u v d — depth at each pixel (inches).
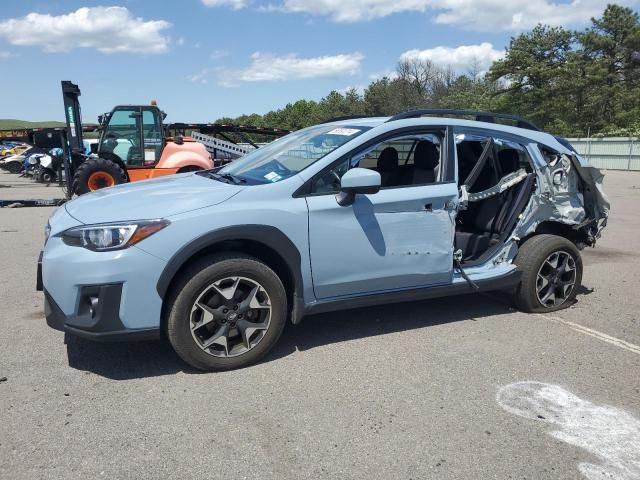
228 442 117.7
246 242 152.8
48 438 118.0
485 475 108.5
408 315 198.7
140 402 133.7
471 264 189.8
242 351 151.9
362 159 167.2
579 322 193.9
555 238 200.7
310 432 122.0
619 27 1807.3
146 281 137.2
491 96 2080.5
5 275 249.6
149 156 529.0
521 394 140.9
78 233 138.8
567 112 1804.9
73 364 154.4
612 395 141.3
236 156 619.8
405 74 2844.5
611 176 1048.8
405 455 114.3
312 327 185.8
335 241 158.1
